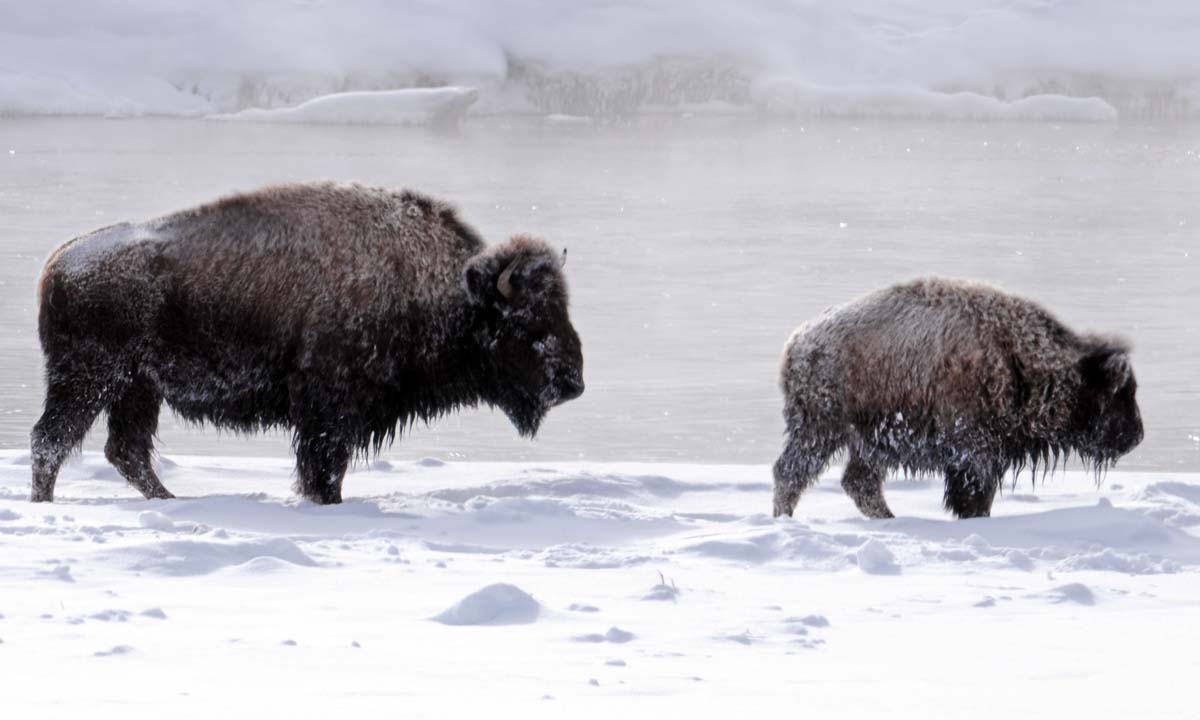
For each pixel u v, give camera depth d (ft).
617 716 41.01
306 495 107.45
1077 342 100.83
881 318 100.07
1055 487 122.72
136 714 37.96
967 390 98.22
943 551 82.07
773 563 79.20
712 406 282.15
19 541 75.82
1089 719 43.01
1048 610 65.41
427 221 110.01
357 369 107.34
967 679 49.06
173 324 106.63
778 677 48.11
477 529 93.61
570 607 61.67
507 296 107.34
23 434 243.19
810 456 101.91
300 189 108.88
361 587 66.33
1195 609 66.33
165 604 59.67
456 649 50.96
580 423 264.52
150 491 110.32
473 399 111.75
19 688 41.04
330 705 40.52
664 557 80.02
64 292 106.73
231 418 108.68
